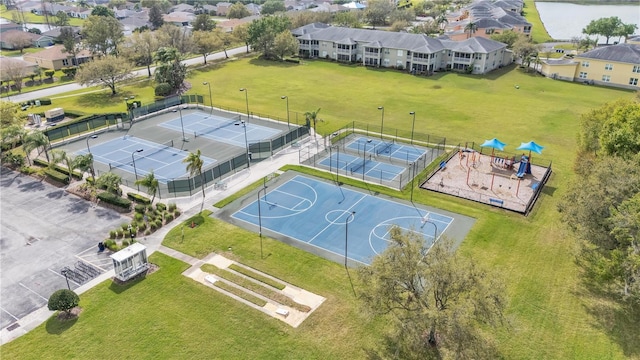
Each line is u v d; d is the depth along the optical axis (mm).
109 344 34500
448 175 61938
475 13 182750
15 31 164000
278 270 42938
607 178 40250
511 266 42812
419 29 163000
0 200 56562
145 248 42781
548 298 38375
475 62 119375
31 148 64625
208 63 134000
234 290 40156
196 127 82875
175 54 105062
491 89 104750
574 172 61875
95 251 46156
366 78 116438
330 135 77250
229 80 115562
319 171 64125
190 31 150375
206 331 35656
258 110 91500
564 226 42375
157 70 104188
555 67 113250
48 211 53844
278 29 139125
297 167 65438
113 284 41156
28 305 38750
